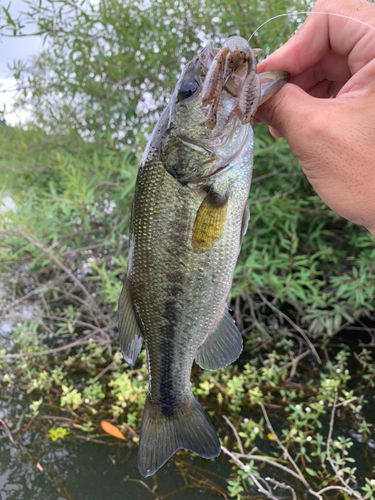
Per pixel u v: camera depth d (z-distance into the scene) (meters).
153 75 0.63
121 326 0.25
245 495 0.38
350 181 0.24
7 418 0.49
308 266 0.62
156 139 0.23
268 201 0.58
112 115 0.65
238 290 0.55
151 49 0.62
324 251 0.57
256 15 0.56
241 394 0.48
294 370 0.52
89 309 0.63
